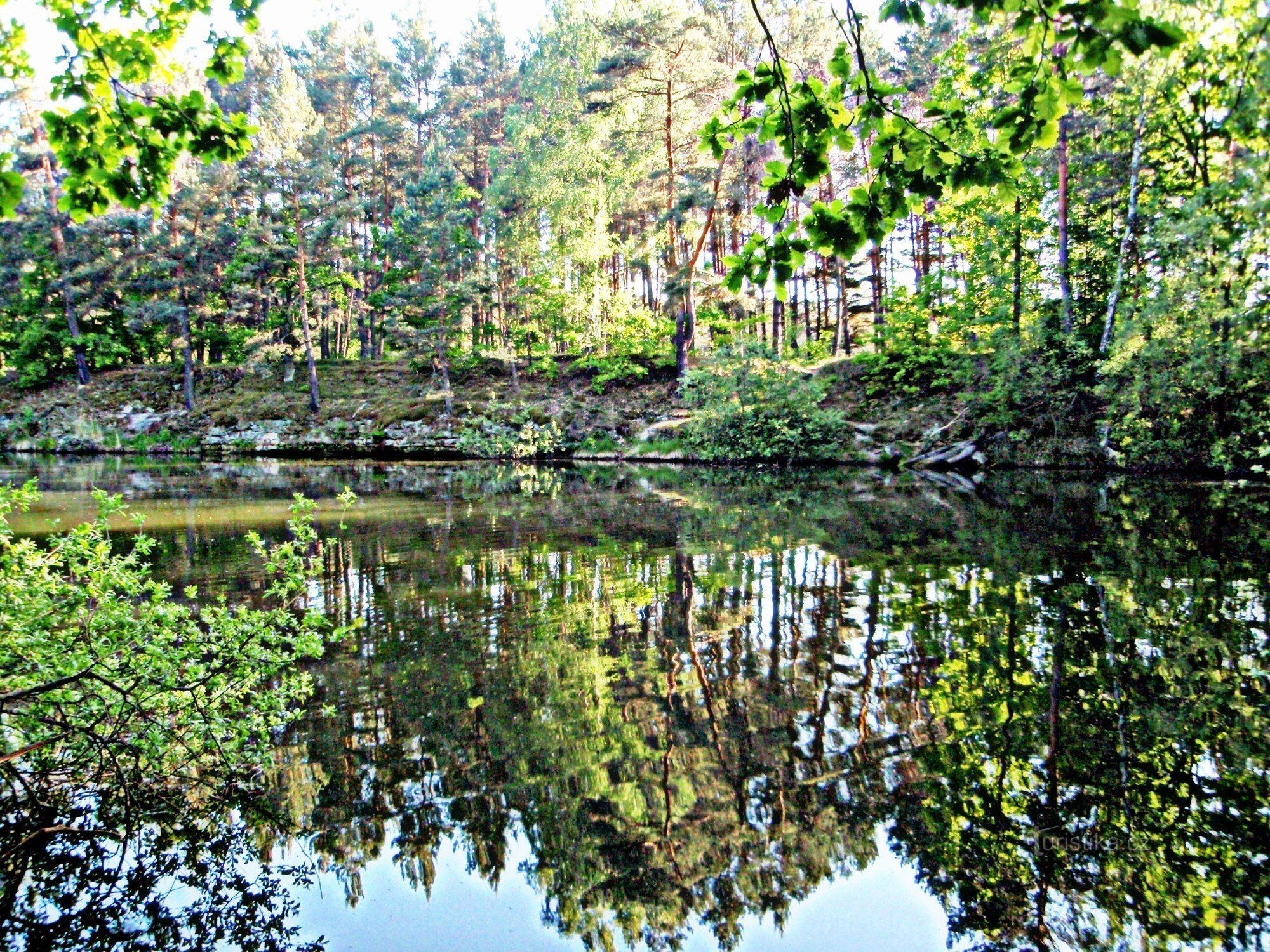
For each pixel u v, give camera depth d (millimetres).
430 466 24891
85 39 3088
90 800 3715
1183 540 9148
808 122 2904
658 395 29547
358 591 7680
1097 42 2244
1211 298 13555
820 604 6871
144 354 38188
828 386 26000
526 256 31828
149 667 3807
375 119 39125
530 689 5066
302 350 35062
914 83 26500
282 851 3350
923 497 14367
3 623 3564
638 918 2859
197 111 3221
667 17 22922
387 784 3877
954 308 23781
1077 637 5727
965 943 2680
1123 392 16547
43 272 35250
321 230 31344
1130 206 17469
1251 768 3746
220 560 8977
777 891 3012
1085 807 3471
